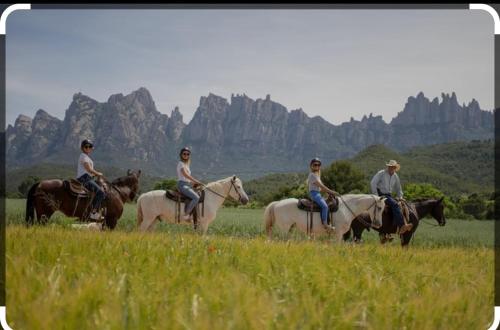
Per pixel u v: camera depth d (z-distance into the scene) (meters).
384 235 14.13
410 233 14.45
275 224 13.39
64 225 11.38
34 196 11.75
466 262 8.04
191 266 5.63
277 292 4.84
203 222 13.27
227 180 13.51
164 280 4.83
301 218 12.89
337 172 58.47
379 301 4.62
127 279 4.80
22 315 3.63
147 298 4.10
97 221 12.26
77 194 11.98
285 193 58.06
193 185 13.38
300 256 7.01
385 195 13.88
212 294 4.25
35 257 5.45
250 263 6.08
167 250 6.59
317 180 12.94
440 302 4.48
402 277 6.14
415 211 14.52
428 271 6.57
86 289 4.02
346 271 5.93
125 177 13.60
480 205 48.09
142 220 13.35
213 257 6.40
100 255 5.84
